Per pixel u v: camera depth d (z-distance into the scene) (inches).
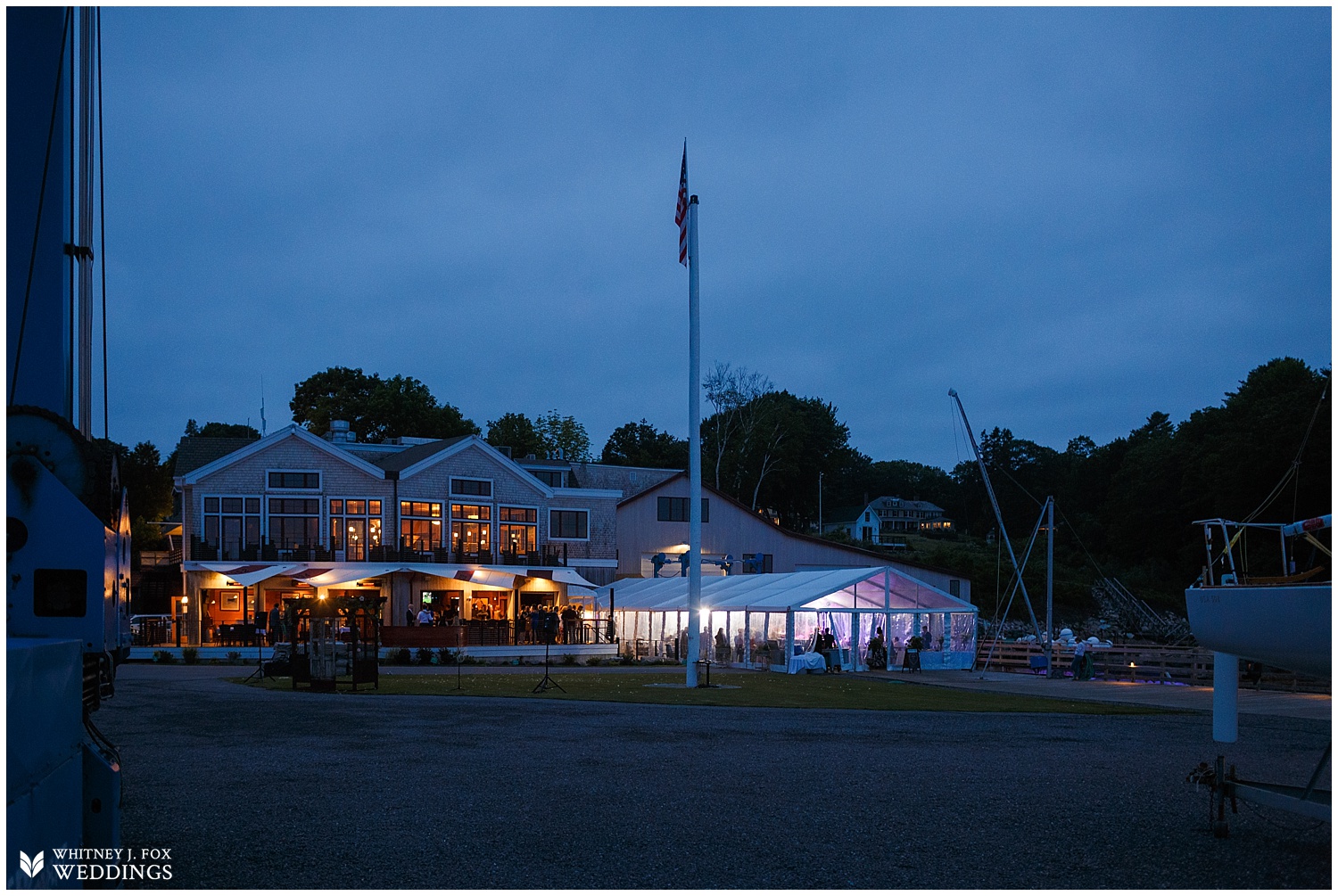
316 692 914.7
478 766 454.0
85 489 263.7
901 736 598.9
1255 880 273.9
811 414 4613.7
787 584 1700.3
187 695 845.8
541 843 308.2
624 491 2664.9
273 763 456.4
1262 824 343.6
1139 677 1375.5
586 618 1967.3
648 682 1135.0
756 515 2496.3
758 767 459.5
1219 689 564.4
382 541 1934.1
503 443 3693.4
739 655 1619.1
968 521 5187.0
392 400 3425.2
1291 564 417.4
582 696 886.4
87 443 264.8
